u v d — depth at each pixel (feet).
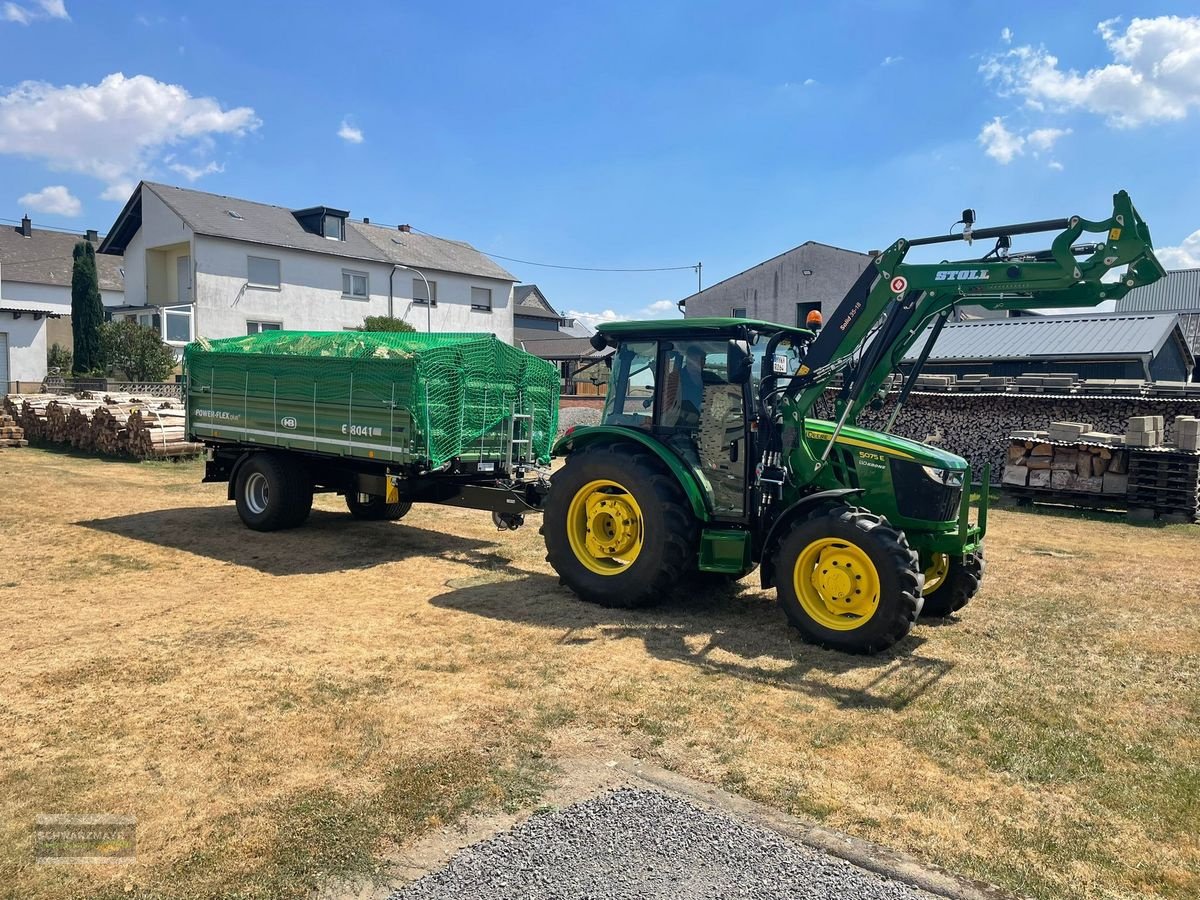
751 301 121.60
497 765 12.67
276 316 99.96
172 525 30.60
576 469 21.86
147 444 47.16
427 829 10.87
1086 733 14.34
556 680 16.22
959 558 20.38
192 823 10.87
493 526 32.55
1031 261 17.58
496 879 9.60
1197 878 10.12
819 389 19.93
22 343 86.02
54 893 9.39
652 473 20.71
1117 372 67.26
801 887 9.59
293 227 106.83
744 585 23.94
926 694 15.94
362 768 12.48
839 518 18.24
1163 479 36.60
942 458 19.47
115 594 21.65
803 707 15.19
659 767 12.82
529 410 29.86
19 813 11.07
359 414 26.37
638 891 9.42
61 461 47.21
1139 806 11.87
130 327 87.97
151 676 15.96
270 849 10.30
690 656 17.81
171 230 95.14
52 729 13.62
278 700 14.94
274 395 28.78
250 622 19.52
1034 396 46.21
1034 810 11.71
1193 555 29.55
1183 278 138.62
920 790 12.22
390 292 112.78
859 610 18.20
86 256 87.56
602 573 21.45
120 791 11.69
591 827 10.69
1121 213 16.57
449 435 25.98
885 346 19.35
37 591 21.76
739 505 20.13
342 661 17.02
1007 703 15.58
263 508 29.78
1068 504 40.57
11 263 122.52
